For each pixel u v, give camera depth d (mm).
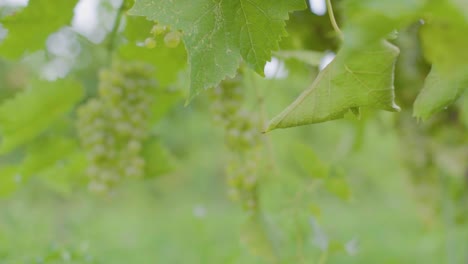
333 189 1308
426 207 1558
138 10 899
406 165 1548
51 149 1255
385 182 3707
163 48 1037
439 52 752
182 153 4500
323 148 4000
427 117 891
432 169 1527
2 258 1404
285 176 1334
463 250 1778
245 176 1179
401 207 3570
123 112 1190
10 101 1176
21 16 1053
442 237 1815
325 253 1311
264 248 1233
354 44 688
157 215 3945
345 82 889
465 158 1488
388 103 887
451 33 720
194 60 895
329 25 1224
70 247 1333
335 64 890
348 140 1468
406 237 2707
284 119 893
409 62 1330
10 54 1084
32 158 1254
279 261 1234
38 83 1178
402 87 1359
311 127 4059
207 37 899
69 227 2148
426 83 891
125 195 4645
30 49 1089
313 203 1309
